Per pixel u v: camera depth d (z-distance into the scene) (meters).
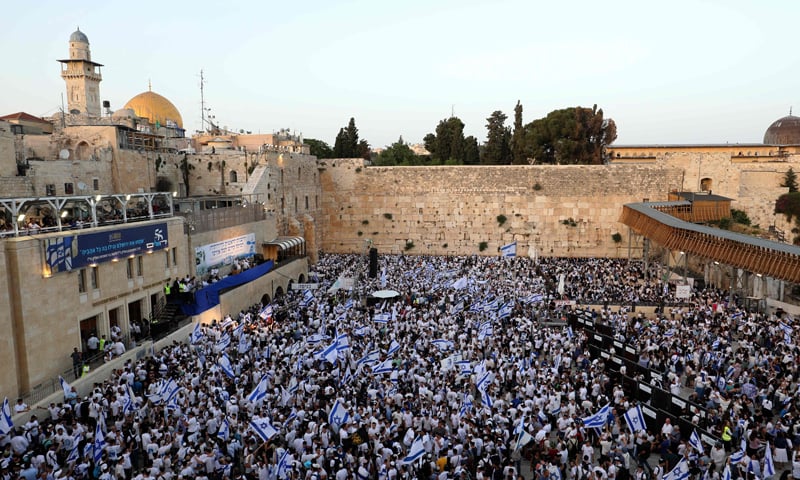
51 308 26.00
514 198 68.06
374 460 17.64
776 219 65.31
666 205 57.97
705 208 59.72
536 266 58.00
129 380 24.22
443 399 22.33
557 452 18.69
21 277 24.34
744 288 44.09
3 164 37.97
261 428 17.80
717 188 66.69
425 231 69.81
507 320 35.25
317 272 58.06
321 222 71.00
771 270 36.09
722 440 19.72
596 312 39.03
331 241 71.56
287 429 19.83
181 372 24.66
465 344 28.64
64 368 26.78
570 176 67.12
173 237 36.56
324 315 35.69
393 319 33.41
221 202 50.91
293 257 54.28
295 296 45.19
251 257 49.47
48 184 40.72
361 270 56.06
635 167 66.50
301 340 29.53
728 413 21.09
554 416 21.98
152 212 36.03
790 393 22.89
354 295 43.16
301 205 64.19
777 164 66.94
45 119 65.81
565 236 67.62
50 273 25.70
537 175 67.62
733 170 66.00
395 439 19.45
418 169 69.44
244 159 56.84
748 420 20.19
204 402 21.02
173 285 36.03
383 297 40.81
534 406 21.42
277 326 32.47
